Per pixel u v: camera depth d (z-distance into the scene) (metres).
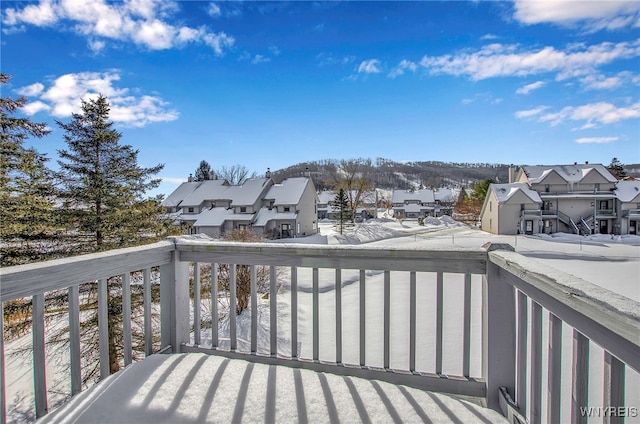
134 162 8.54
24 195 6.87
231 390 1.43
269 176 31.64
